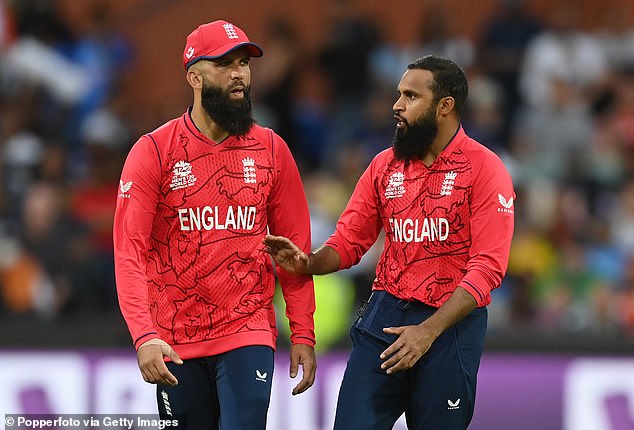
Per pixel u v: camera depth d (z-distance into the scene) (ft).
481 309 58.70
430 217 57.41
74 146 132.05
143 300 55.93
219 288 58.08
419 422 58.44
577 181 125.80
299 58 137.80
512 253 110.93
